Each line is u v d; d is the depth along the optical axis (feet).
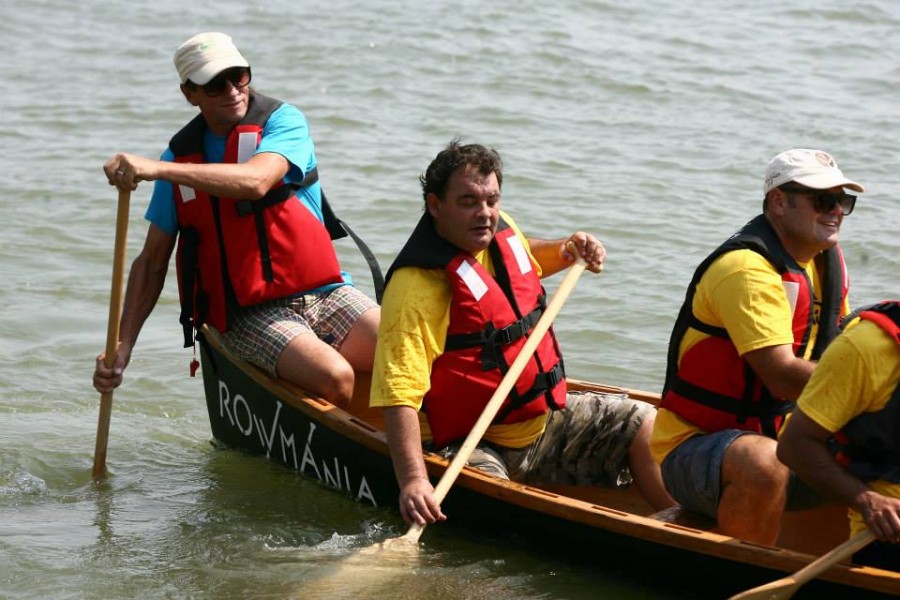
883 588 23.85
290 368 35.29
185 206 36.27
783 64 92.63
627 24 102.32
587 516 28.22
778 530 27.17
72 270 54.29
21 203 62.13
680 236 58.59
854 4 109.40
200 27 99.91
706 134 76.02
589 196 64.13
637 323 48.52
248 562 30.04
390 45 94.38
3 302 50.26
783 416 28.66
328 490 34.99
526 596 27.99
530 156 70.90
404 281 29.73
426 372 29.73
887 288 52.26
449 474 29.30
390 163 69.21
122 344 36.29
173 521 32.83
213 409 39.55
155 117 78.38
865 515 23.25
